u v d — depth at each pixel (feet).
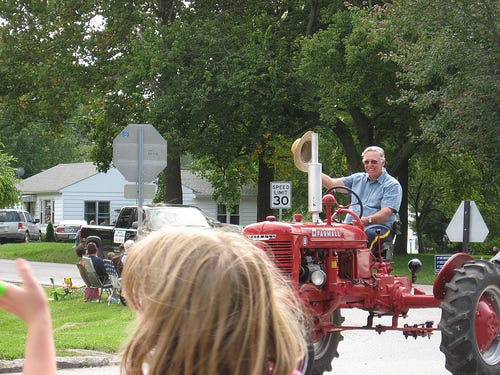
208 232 6.97
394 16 82.02
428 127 80.79
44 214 220.43
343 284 30.17
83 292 70.13
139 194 55.01
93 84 119.96
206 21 113.19
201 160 166.09
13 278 88.28
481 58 76.02
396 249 125.29
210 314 6.51
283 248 29.09
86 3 118.93
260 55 106.42
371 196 33.17
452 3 76.89
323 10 109.29
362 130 113.70
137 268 6.79
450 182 164.45
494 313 29.32
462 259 30.09
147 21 110.93
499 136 76.64
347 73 96.43
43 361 6.51
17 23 119.65
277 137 112.47
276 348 6.72
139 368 6.70
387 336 45.80
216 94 109.29
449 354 28.73
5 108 123.54
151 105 107.24
